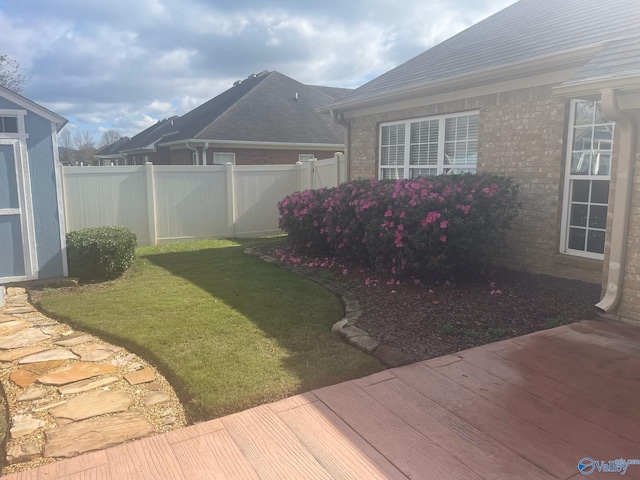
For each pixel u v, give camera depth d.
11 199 7.29
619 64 4.95
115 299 6.44
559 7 9.83
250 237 12.68
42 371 4.26
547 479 2.66
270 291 6.76
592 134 6.63
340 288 6.91
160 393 3.83
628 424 3.22
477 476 2.69
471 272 7.26
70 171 10.38
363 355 4.47
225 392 3.68
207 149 19.28
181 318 5.54
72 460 2.92
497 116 7.81
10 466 2.89
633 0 8.05
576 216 6.93
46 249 7.54
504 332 5.05
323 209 8.72
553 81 6.92
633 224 5.12
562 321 5.35
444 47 11.34
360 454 2.92
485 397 3.61
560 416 3.33
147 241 11.35
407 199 6.70
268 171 12.84
